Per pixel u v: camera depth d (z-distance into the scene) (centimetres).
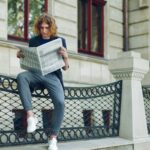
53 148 495
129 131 673
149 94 797
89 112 876
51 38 498
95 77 1345
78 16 1399
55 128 496
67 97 610
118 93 704
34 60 473
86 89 648
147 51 1484
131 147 652
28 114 472
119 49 1516
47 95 562
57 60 484
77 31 1375
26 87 479
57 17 1228
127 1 1545
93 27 1473
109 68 716
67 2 1268
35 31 497
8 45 1028
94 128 654
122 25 1539
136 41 1517
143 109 708
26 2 1169
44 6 1227
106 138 666
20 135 545
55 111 493
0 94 818
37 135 631
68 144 576
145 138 695
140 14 1510
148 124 788
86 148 547
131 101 683
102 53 1466
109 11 1480
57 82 492
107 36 1462
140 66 693
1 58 1011
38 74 485
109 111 803
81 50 1380
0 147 519
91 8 1434
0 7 1031
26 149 508
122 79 705
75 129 622
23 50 478
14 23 1131
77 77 1268
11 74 1029
